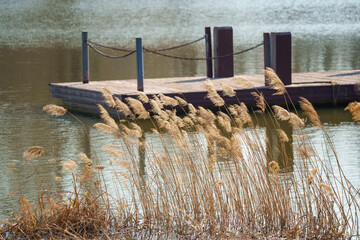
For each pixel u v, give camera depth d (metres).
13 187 24.53
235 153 20.31
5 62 68.81
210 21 132.12
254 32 105.12
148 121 37.97
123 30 110.44
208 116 20.92
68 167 19.86
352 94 41.91
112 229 19.42
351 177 24.81
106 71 62.22
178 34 101.19
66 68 63.50
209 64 48.41
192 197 20.02
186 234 19.02
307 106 20.39
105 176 25.78
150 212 20.03
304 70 58.97
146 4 197.75
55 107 19.39
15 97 46.53
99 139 33.09
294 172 25.56
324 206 19.14
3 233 18.92
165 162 20.88
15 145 31.78
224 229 18.97
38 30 112.50
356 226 19.55
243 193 19.94
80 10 168.75
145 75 57.56
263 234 18.98
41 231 18.95
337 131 34.12
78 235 18.59
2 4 193.62
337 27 118.94
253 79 46.34
